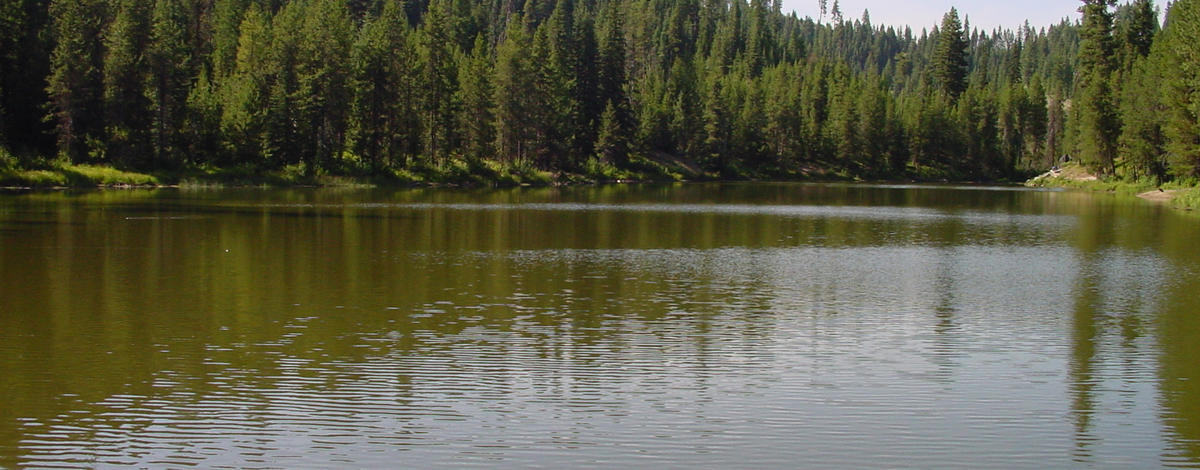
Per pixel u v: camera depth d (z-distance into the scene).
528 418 12.62
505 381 14.41
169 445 11.49
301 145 79.56
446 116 90.19
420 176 84.69
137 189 64.44
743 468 10.98
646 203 60.44
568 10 162.62
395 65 86.25
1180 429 12.44
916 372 15.25
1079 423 12.68
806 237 37.50
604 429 12.24
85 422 12.26
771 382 14.54
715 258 29.89
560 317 19.55
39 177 61.59
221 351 16.02
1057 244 35.28
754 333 18.17
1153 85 80.12
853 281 25.16
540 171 95.56
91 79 69.19
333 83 80.69
